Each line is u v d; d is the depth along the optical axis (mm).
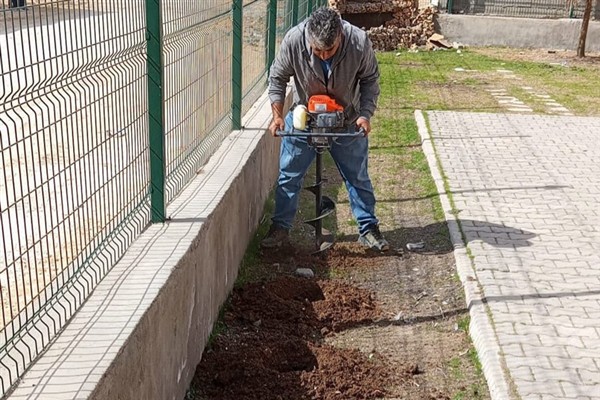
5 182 2693
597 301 5289
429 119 11180
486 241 6379
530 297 5316
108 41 3553
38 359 2916
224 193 5086
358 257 6270
